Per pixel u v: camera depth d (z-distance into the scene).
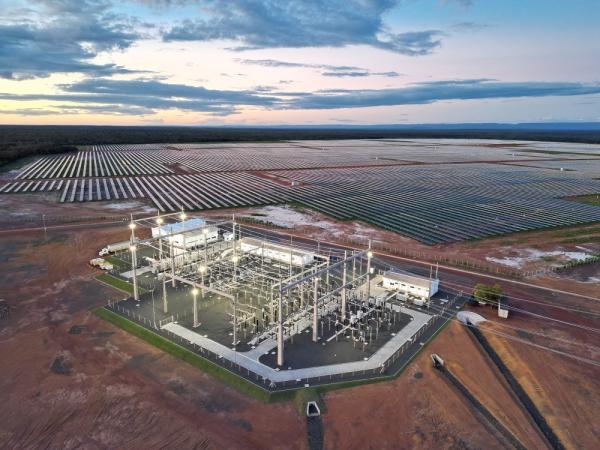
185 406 34.69
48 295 54.84
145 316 49.28
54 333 45.47
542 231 93.62
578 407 35.50
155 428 32.09
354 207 114.81
